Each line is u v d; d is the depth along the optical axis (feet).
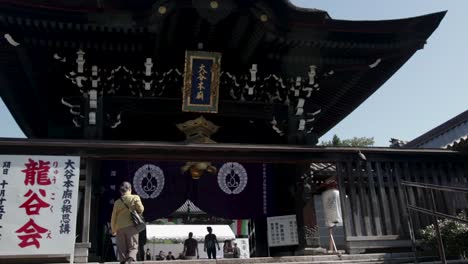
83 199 36.19
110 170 46.21
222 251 96.22
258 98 47.73
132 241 27.71
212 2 38.60
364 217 39.86
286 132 47.73
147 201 45.98
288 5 39.60
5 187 33.22
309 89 46.80
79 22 37.76
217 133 52.54
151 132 52.60
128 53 42.09
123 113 45.50
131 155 38.19
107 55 42.09
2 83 45.73
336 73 47.52
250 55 44.29
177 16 39.34
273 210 48.62
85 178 36.55
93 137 40.81
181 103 45.65
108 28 38.55
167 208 46.16
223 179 48.39
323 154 41.73
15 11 35.88
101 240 44.60
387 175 41.83
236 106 47.21
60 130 46.83
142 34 39.81
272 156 41.22
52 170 34.55
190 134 46.11
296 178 46.91
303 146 40.83
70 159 35.27
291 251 49.70
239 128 52.16
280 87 47.44
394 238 39.32
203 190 47.57
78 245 33.86
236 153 40.60
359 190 40.78
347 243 38.34
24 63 40.96
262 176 49.47
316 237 44.57
